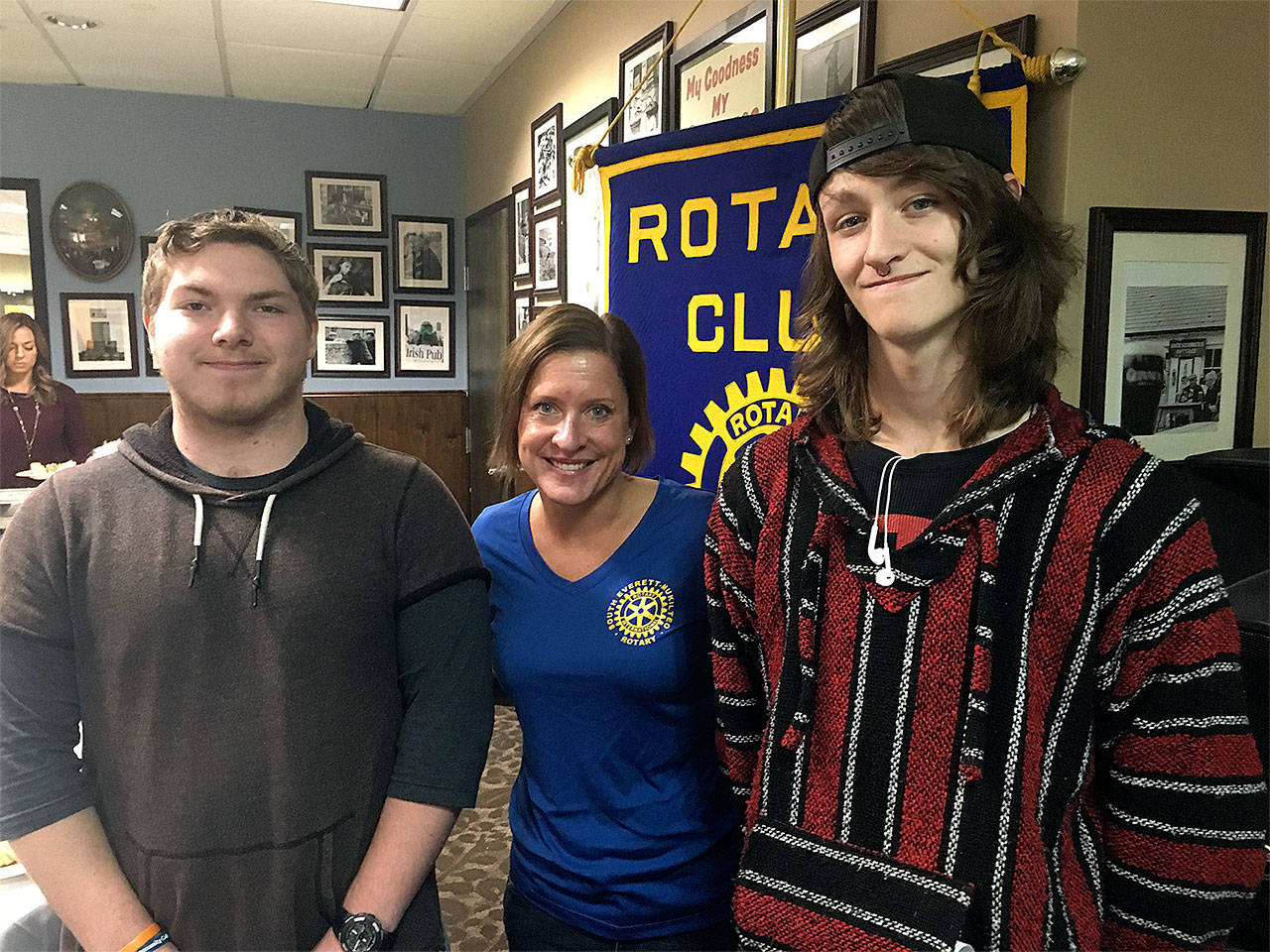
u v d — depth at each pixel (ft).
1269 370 5.06
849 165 2.55
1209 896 2.44
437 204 16.93
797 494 2.85
